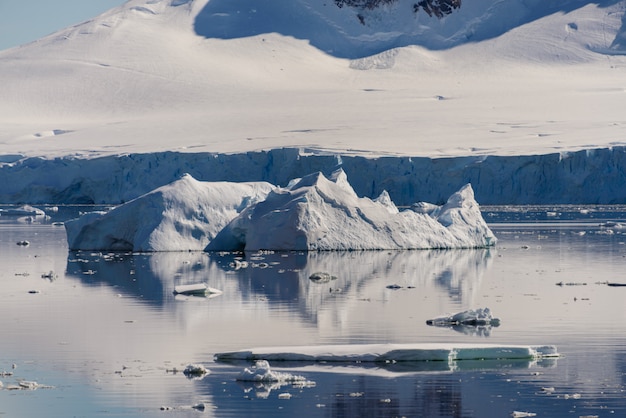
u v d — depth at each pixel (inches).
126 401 2004.2
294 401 1998.0
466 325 2760.8
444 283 3678.6
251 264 4306.1
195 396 2036.2
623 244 5374.0
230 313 2982.3
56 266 4318.4
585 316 2898.6
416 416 1903.3
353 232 4921.3
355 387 2097.7
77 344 2529.5
